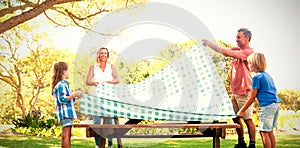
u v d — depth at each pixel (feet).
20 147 19.47
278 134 25.72
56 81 14.96
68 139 14.52
